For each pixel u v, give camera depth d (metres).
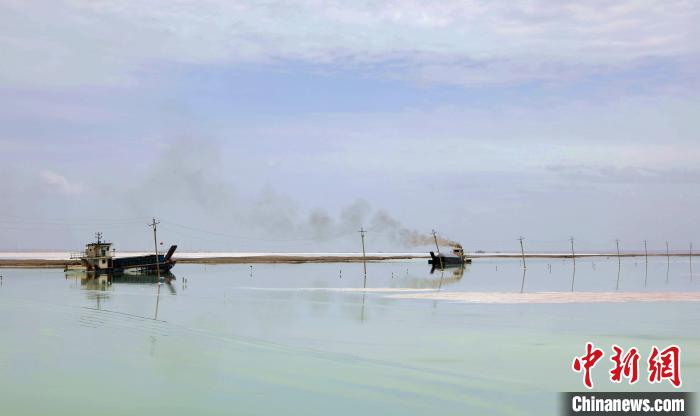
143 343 41.00
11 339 42.59
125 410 25.62
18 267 184.38
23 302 70.56
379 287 98.31
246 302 70.94
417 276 138.88
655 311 59.72
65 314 57.88
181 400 26.84
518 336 43.66
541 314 57.22
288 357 36.06
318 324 50.50
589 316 55.56
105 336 43.91
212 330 46.97
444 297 77.75
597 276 140.00
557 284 106.75
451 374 31.80
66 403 26.45
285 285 103.69
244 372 32.25
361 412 25.31
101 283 109.75
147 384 29.67
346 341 41.72
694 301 70.94
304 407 25.91
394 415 24.98
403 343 40.91
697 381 31.47
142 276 136.12
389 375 31.50
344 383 29.78
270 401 26.86
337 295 81.69
